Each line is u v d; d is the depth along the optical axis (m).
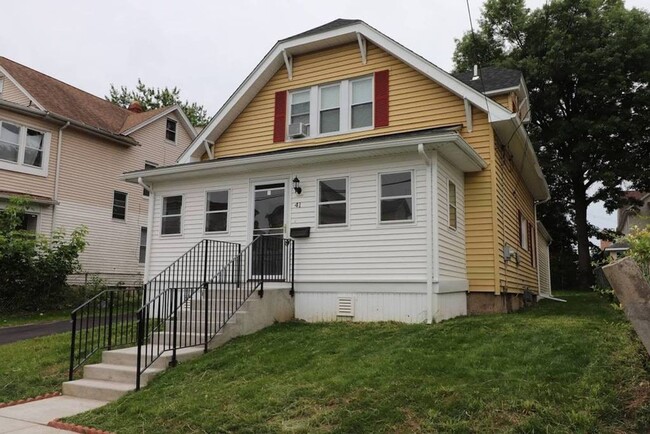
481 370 5.21
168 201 11.98
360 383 5.23
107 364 7.27
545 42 25.47
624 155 25.02
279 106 13.17
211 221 11.34
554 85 25.09
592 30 24.59
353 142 9.63
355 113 12.25
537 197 18.09
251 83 13.24
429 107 11.30
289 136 12.84
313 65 12.88
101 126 20.62
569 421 3.90
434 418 4.26
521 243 14.46
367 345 6.95
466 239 10.62
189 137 25.69
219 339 7.80
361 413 4.53
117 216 21.05
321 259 9.83
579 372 4.82
